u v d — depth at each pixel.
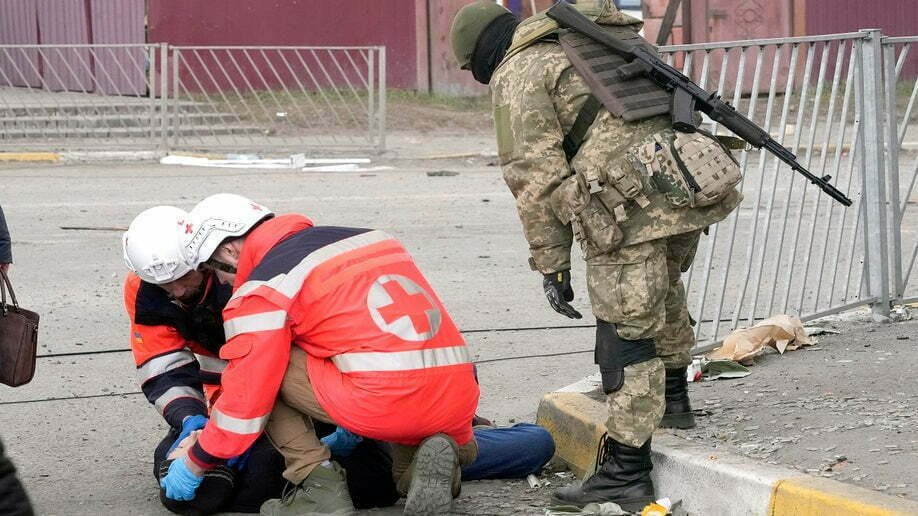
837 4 39.31
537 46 7.05
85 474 8.52
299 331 7.04
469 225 19.34
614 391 7.16
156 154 28.52
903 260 15.45
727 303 13.58
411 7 38.38
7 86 35.28
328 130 33.09
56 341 12.53
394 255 7.30
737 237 17.61
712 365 9.49
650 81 7.05
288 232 7.27
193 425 7.79
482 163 28.47
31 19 40.00
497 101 7.05
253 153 29.52
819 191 10.65
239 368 6.95
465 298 14.34
